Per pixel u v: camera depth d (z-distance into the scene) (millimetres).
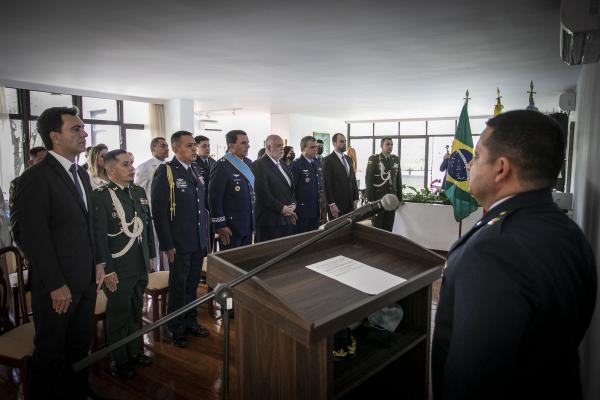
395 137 11398
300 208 4043
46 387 1718
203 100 7180
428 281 1217
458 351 721
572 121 5340
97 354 1069
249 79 5074
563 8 1560
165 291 2693
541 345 713
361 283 1160
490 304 681
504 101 7117
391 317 1358
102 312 2312
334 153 4547
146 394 2053
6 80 5102
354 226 1486
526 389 739
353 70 4473
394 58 3879
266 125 11117
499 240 721
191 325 2711
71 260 1735
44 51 3678
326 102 7445
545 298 678
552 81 5055
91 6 2541
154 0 2420
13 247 2018
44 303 1681
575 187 3387
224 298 987
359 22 2797
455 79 4988
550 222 750
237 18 2742
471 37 3154
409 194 5672
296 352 1035
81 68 4422
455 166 3967
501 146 804
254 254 1251
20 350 1766
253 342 1145
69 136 1739
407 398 1437
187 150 2598
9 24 2896
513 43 3318
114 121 6977
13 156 5566
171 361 2379
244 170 3109
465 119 3951
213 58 3926
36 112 5812
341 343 1237
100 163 3145
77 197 1775
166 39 3260
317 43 3355
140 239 2246
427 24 2838
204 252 2740
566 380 768
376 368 1190
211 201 2959
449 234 5145
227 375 1035
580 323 776
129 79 5082
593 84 1997
